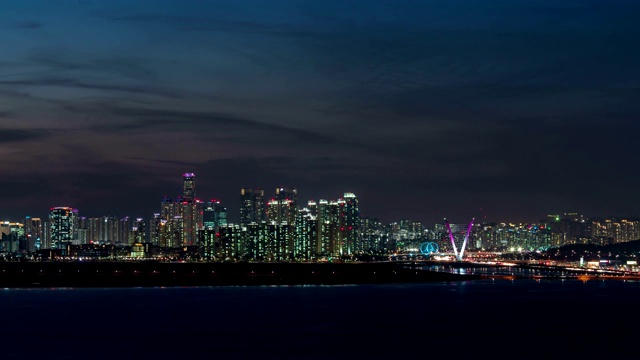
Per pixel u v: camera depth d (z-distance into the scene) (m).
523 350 151.88
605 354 148.12
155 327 183.25
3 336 168.50
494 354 147.12
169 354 145.25
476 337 169.25
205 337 166.88
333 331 177.00
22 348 152.00
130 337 166.50
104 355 144.38
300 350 150.12
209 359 140.50
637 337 170.38
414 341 162.38
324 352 148.00
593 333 177.38
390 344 157.88
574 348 155.00
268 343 158.38
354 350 150.50
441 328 184.25
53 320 197.62
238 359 140.62
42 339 164.25
